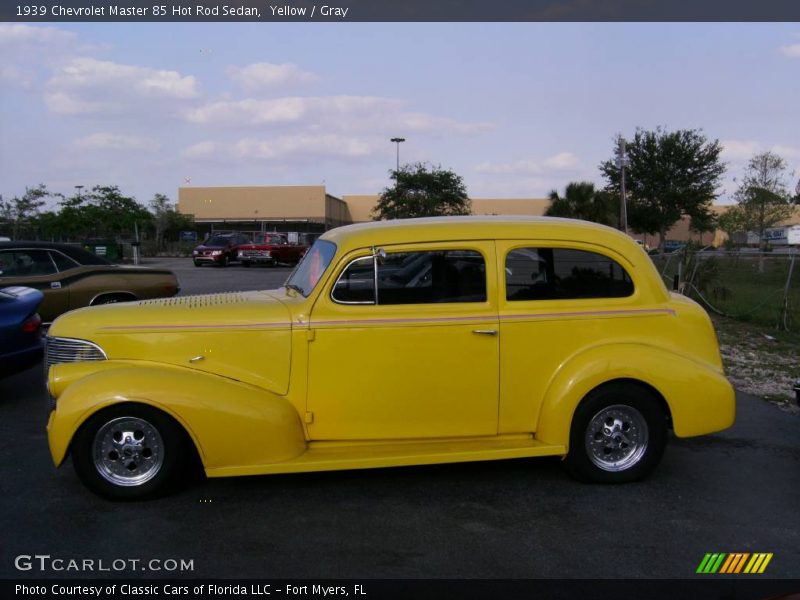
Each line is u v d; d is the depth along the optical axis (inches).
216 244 1343.5
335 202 2642.7
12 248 390.6
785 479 205.8
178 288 441.7
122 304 208.2
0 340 276.8
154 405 175.9
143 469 183.9
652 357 193.0
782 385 326.6
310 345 188.5
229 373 188.4
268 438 180.7
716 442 241.6
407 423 192.1
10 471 208.2
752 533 168.7
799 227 1384.1
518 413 195.2
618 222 1429.6
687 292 601.9
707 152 1457.9
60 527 169.3
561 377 192.7
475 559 154.4
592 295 198.2
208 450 178.9
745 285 735.7
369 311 188.5
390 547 159.8
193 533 166.2
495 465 214.4
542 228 197.0
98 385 176.1
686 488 197.5
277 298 203.3
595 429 195.8
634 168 1472.7
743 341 441.1
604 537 165.6
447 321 189.8
